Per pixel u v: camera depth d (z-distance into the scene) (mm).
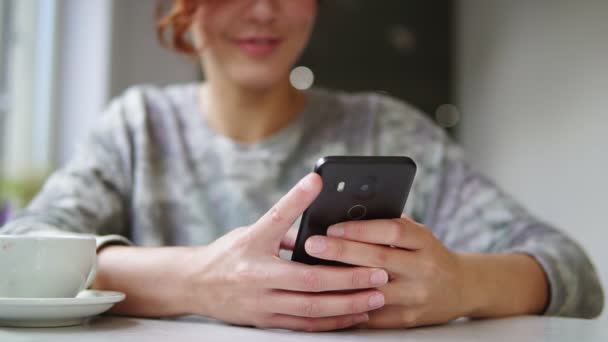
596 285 810
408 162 538
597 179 1956
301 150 1125
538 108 2348
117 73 2275
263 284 574
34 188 2092
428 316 615
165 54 2430
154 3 2416
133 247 698
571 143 2119
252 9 954
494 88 2693
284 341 512
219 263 603
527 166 2434
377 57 2807
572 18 2133
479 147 2828
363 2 2797
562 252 791
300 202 541
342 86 2781
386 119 1177
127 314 660
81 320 579
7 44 2070
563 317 721
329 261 587
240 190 1077
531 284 730
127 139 1102
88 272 613
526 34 2443
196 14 987
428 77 2869
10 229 773
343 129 1155
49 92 2152
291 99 1153
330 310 569
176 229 1074
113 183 1061
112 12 2221
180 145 1110
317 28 2760
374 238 570
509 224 926
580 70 2070
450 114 2916
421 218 1083
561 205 2184
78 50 2201
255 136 1113
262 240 583
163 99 1174
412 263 590
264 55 994
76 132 2188
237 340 503
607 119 1894
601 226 1921
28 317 537
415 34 2840
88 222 931
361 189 547
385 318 606
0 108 2051
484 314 682
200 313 624
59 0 2174
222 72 1044
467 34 2908
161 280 638
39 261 575
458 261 660
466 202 1011
